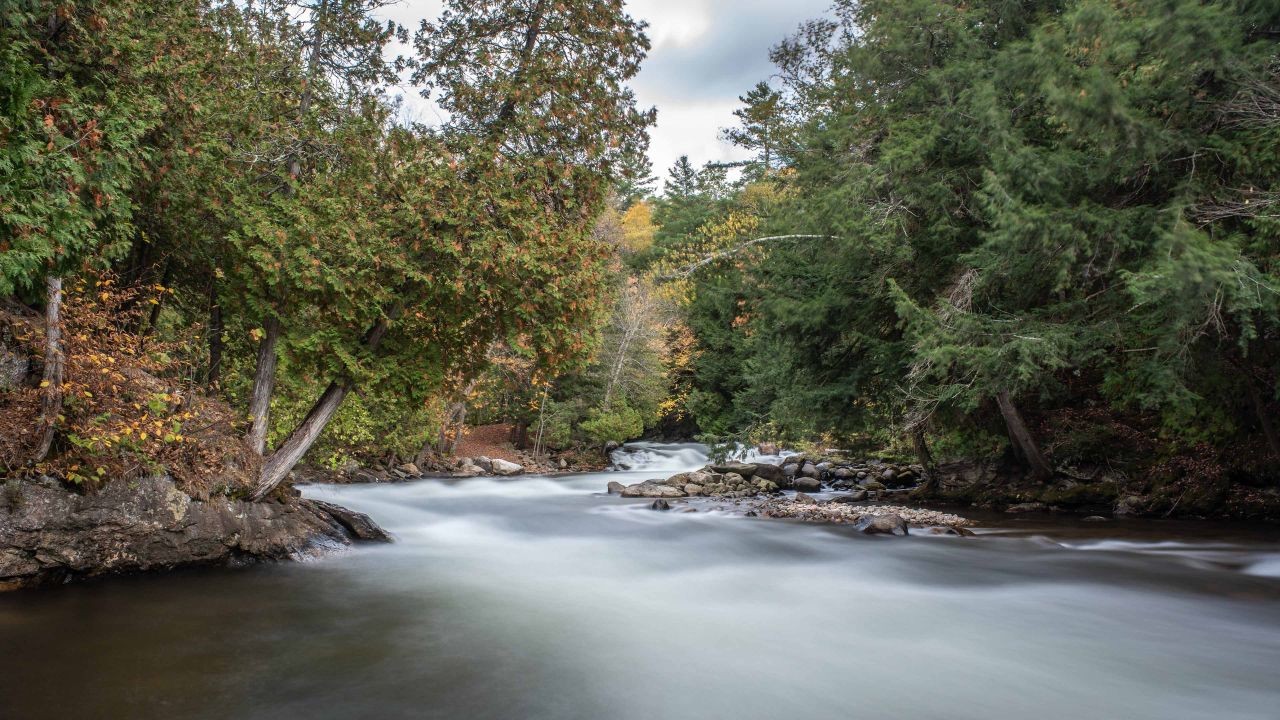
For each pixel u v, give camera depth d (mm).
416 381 10609
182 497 8695
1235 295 8516
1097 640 7059
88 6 7781
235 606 7652
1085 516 15414
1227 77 9758
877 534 13438
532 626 7367
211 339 11398
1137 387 14016
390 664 6109
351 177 9711
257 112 9914
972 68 13422
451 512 15953
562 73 11117
